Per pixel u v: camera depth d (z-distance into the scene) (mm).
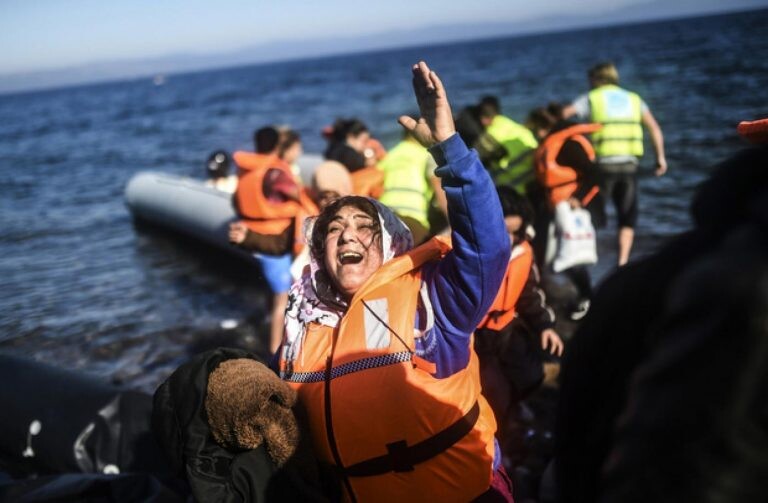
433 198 5426
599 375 1193
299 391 2205
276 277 5480
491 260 2002
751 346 811
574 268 5652
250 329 6523
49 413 3830
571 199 5555
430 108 2006
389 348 2066
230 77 188750
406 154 5309
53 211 14688
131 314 7273
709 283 860
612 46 78125
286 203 5355
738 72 26906
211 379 2143
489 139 6039
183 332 6613
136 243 10531
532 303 3600
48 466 3738
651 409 879
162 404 2203
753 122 1462
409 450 2047
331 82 82625
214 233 8555
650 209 8781
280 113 41000
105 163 24500
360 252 2258
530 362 3590
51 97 194125
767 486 817
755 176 944
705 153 12039
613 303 1179
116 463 3664
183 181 10797
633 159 6340
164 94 117000
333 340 2209
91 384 3994
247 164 5391
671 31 104125
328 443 2111
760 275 822
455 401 2076
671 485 843
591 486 1218
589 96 6441
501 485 2223
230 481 2107
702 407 828
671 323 903
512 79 44625
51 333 6980
